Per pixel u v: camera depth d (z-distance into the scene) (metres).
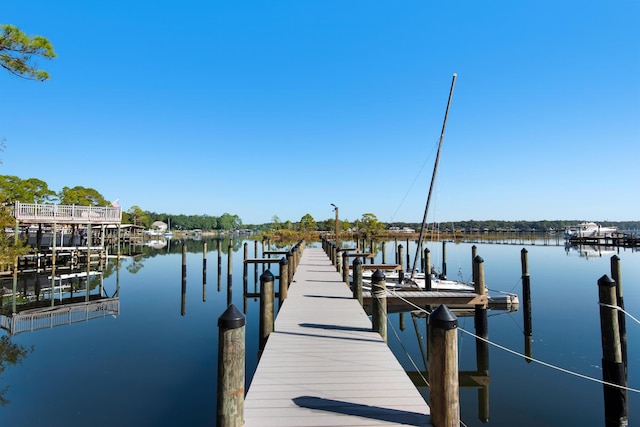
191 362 8.55
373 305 6.56
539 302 15.23
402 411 3.67
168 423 5.80
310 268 16.50
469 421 6.02
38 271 23.72
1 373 7.87
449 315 3.35
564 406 6.57
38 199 38.75
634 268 26.09
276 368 4.83
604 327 6.57
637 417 6.32
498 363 8.67
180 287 20.36
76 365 8.34
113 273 25.66
